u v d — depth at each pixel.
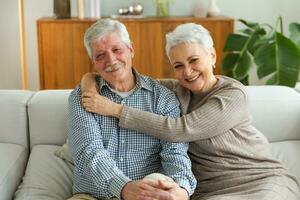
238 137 1.80
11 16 4.18
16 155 2.14
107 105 1.76
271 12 4.29
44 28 3.77
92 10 3.90
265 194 1.62
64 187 1.95
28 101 2.28
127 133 1.80
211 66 1.84
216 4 4.25
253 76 4.30
